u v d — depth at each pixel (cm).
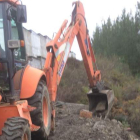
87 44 879
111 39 2538
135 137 847
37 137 549
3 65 506
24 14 479
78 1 844
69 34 762
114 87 1495
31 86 527
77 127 733
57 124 779
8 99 484
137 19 2509
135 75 2256
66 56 745
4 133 376
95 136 655
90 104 950
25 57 587
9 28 504
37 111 527
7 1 503
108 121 868
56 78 677
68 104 1224
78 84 1612
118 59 2353
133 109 1088
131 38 2397
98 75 960
